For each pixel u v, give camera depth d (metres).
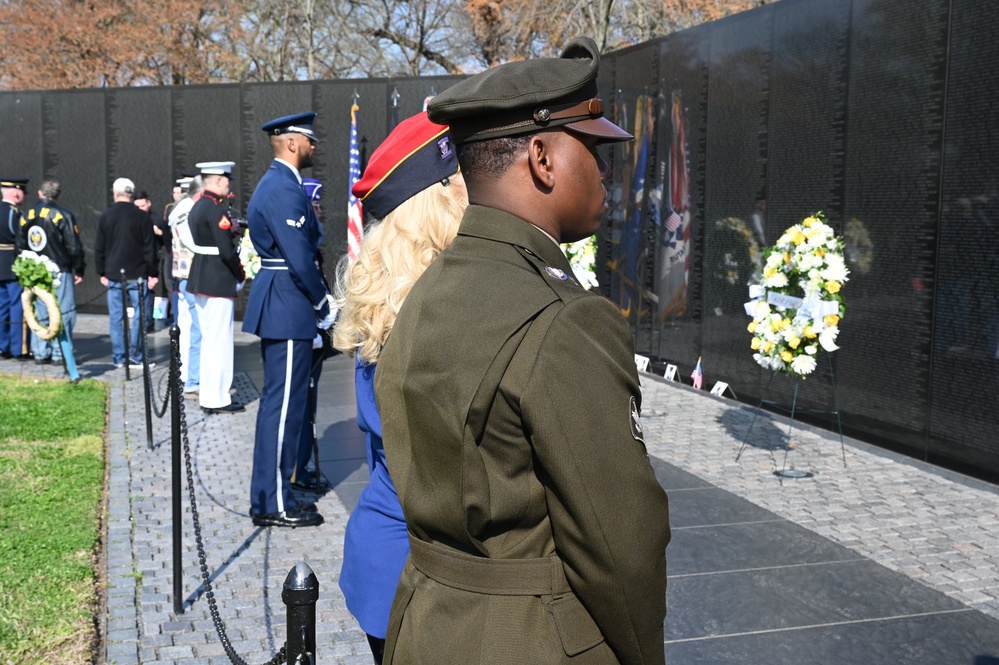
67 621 4.13
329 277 13.88
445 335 1.52
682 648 3.85
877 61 6.90
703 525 5.34
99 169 14.68
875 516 5.48
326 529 5.40
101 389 9.46
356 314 2.38
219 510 5.73
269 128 5.39
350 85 13.62
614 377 1.44
